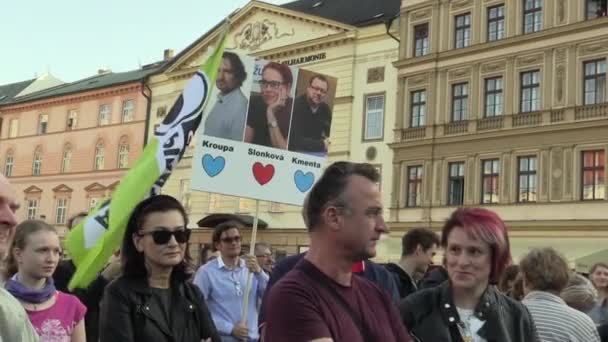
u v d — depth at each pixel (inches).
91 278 196.1
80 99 1796.3
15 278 185.0
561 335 166.6
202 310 170.4
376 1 1334.9
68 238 207.9
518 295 224.1
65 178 1795.0
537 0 1019.9
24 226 183.5
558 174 962.1
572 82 961.5
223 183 280.1
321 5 1477.6
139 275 163.6
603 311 304.7
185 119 233.6
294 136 294.0
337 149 1222.9
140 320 156.4
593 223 913.5
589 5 968.9
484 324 139.3
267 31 1386.6
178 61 1542.8
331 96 302.4
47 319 179.6
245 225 1294.3
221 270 284.2
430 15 1138.0
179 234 163.6
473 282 139.7
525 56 1015.0
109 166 1686.8
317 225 109.9
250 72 291.1
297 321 99.6
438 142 1094.4
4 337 94.4
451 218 145.4
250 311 282.5
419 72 1133.1
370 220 108.3
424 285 253.9
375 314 111.8
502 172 1020.5
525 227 983.0
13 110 1989.4
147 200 166.4
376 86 1194.6
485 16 1075.9
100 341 155.0
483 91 1061.8
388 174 1155.3
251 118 287.4
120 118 1686.8
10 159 1972.2
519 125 1009.5
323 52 1277.1
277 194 287.6
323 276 107.1
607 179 913.5
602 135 922.7
